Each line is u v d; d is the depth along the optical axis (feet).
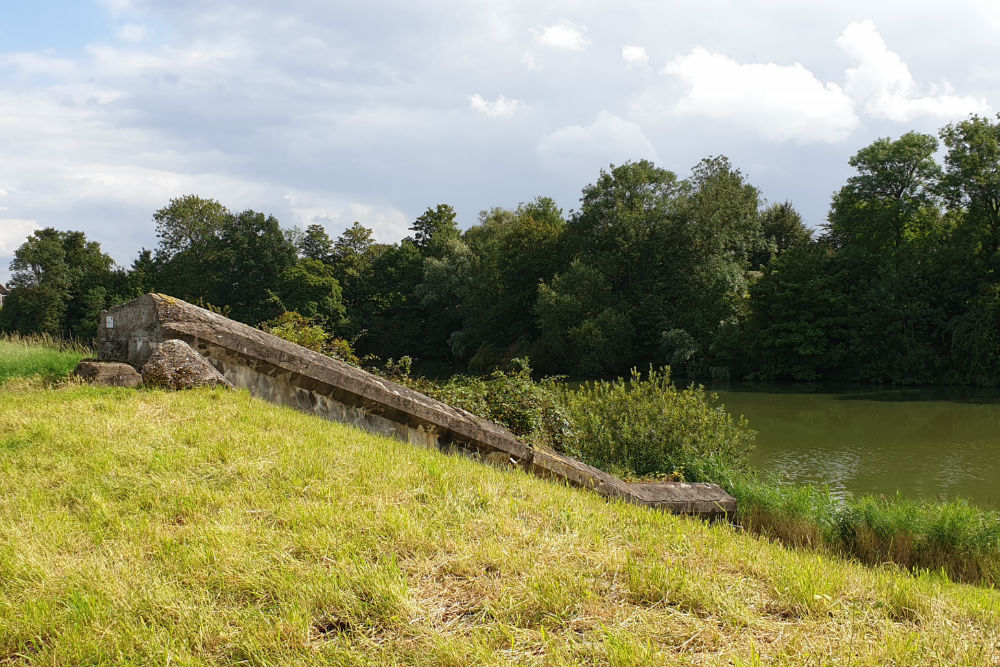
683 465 39.91
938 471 58.75
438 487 15.37
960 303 134.51
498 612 9.68
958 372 128.98
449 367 204.54
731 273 155.22
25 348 37.14
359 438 19.89
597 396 48.19
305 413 23.00
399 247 250.16
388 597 9.77
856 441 74.18
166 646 8.52
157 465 15.11
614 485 26.81
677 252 163.12
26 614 9.19
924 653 9.28
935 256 139.74
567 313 156.04
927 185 157.07
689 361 148.87
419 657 8.50
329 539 11.69
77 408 19.60
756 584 11.83
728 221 160.66
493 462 26.05
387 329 226.99
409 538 11.96
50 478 14.39
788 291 141.38
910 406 102.58
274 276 211.00
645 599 10.57
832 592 11.59
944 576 18.52
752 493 30.37
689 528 16.70
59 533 11.78
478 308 196.85
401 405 25.00
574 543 12.82
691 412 45.68
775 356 145.07
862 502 30.19
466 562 11.16
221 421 18.92
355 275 237.45
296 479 14.69
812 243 182.09
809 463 62.49
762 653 8.98
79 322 217.56
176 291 210.59
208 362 23.77
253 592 9.99
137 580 10.16
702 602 10.50
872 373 136.98
